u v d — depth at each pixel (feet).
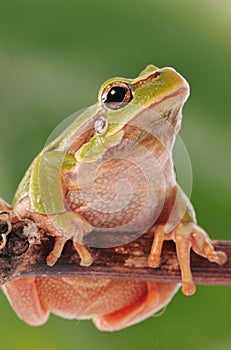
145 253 0.75
